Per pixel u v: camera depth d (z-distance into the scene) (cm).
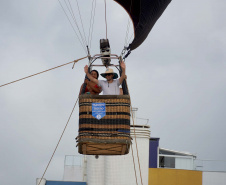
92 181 3306
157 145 3678
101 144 1437
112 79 1459
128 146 1456
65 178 3828
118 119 1428
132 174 3294
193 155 3847
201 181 3488
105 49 1511
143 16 1628
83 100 1431
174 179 3472
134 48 1656
